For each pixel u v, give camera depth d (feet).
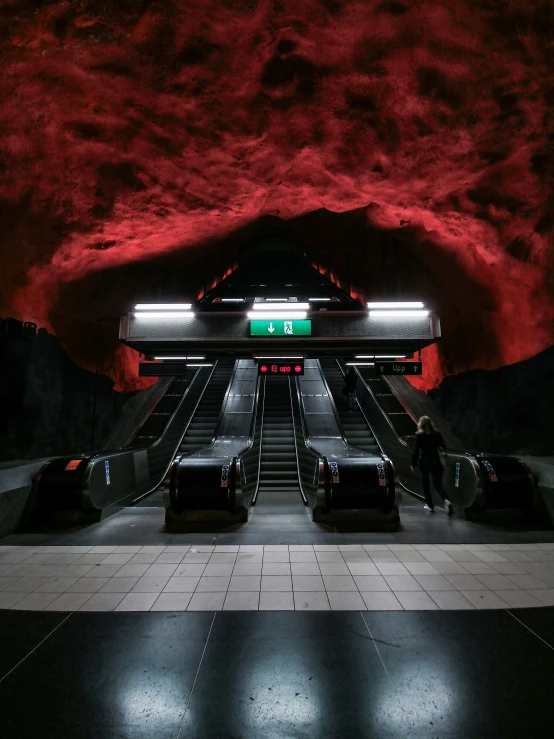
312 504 21.98
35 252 22.18
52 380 26.00
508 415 26.30
